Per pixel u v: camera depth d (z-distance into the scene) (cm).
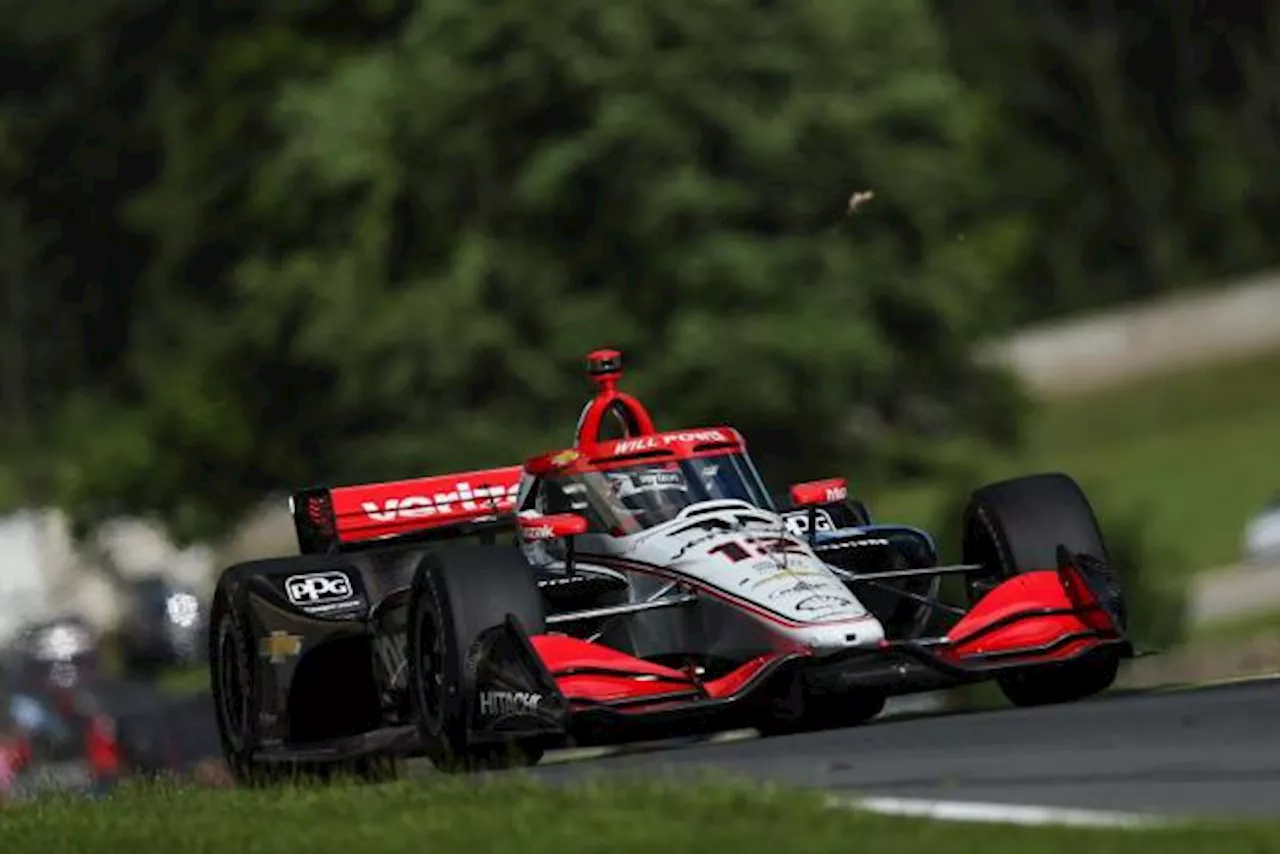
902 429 15262
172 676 19025
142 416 17750
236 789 3681
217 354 15300
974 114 16288
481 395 14025
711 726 3491
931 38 14462
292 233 14762
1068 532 3675
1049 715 3322
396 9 17088
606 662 3438
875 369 13675
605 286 13938
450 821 2703
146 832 2988
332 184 14150
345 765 4003
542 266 13812
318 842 2689
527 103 13925
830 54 14062
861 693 3559
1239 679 3653
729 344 13388
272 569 4059
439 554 3541
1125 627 3550
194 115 18012
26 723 10894
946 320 14575
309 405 15200
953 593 8738
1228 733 2848
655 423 13500
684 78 13662
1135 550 10469
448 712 3462
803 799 2550
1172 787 2503
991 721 3353
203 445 15612
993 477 15025
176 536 16762
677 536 3684
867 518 4166
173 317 18012
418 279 14188
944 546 10131
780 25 14025
